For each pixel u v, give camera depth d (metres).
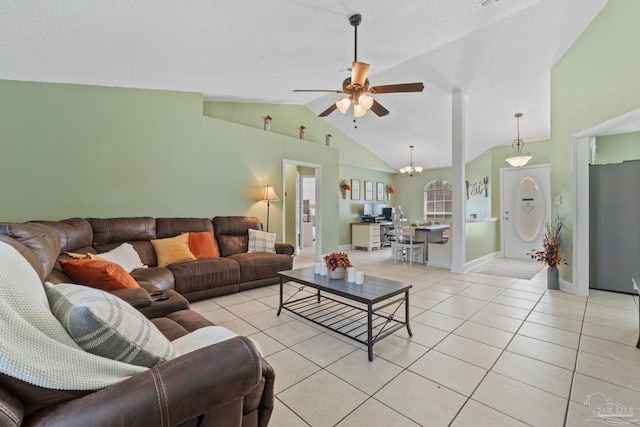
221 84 3.86
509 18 3.08
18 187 3.02
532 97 4.68
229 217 4.32
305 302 3.31
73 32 2.18
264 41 2.68
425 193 8.93
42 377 0.70
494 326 2.61
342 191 7.84
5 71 2.78
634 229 3.48
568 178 3.59
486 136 6.18
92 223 3.10
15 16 1.92
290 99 5.21
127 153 3.64
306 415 1.50
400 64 4.05
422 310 3.04
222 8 2.09
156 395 0.77
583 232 3.47
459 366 1.96
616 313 2.90
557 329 2.53
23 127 3.04
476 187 7.20
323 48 2.99
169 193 3.96
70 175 3.28
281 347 2.24
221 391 0.88
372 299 2.08
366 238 7.66
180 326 1.63
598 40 3.04
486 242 6.09
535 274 4.70
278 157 5.27
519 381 1.78
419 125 6.15
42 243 1.43
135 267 2.97
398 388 1.73
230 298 3.43
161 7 1.98
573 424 1.43
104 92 3.49
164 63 2.93
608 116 2.93
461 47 3.62
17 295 0.78
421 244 5.75
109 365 0.83
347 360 2.05
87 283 1.83
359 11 2.39
